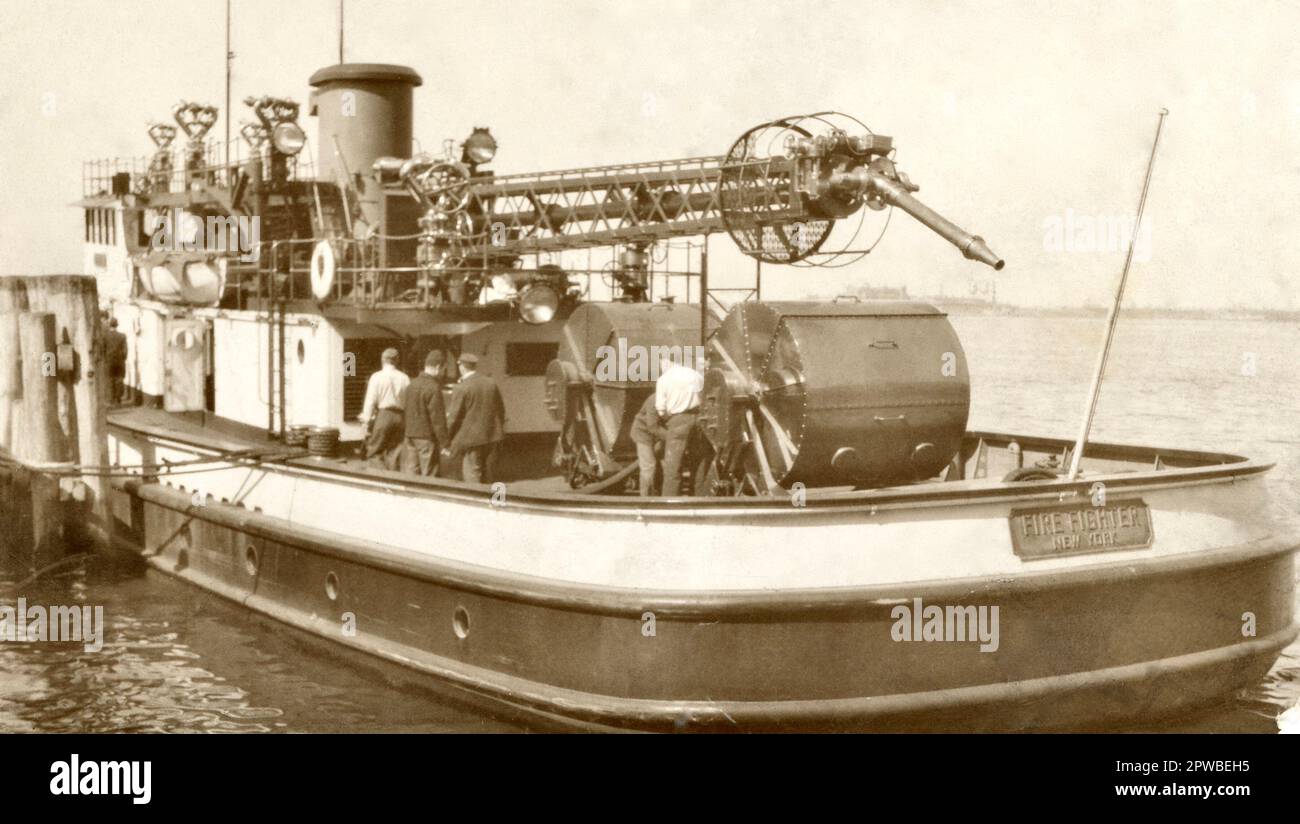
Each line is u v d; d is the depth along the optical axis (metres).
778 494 10.70
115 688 11.65
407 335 14.54
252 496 13.87
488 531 10.62
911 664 9.45
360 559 11.70
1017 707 9.66
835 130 10.74
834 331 10.61
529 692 10.01
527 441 15.11
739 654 9.30
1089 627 9.92
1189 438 29.08
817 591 9.30
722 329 11.30
